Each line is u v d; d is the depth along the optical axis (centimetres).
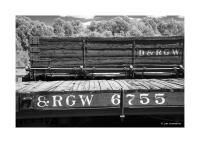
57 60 715
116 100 472
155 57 723
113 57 721
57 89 486
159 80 637
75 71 701
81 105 470
